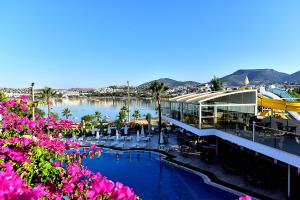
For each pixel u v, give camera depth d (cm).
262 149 1692
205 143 2833
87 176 647
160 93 3950
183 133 3666
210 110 2647
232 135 2095
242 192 1745
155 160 2680
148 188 1977
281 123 2239
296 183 1614
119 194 268
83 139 3547
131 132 4062
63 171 638
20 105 974
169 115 3641
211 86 6234
